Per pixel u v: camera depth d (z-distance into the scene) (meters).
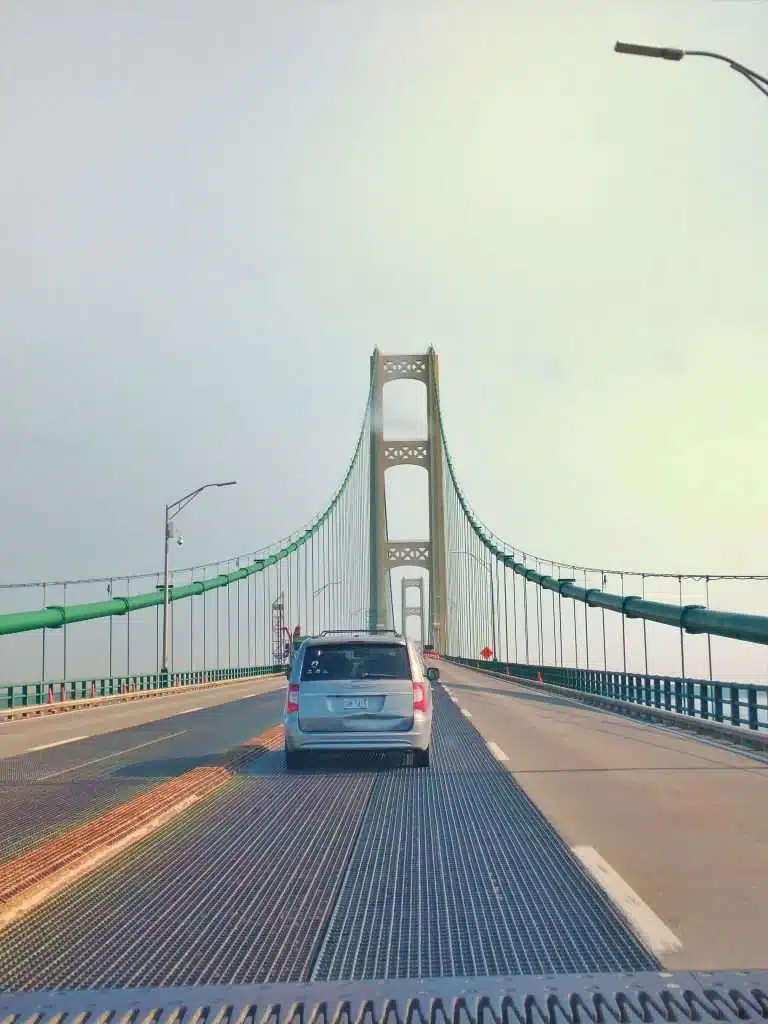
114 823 8.59
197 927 5.64
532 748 15.99
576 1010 4.05
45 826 9.05
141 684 45.09
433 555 103.06
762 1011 4.02
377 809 9.72
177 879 6.84
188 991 4.40
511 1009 4.09
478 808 9.76
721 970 4.68
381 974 4.77
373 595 100.88
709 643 32.69
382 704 12.47
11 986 4.68
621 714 26.72
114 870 7.14
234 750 14.60
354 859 7.43
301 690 12.54
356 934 5.46
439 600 101.69
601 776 12.39
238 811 9.66
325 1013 4.09
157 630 61.97
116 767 13.89
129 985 4.68
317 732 12.45
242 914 5.91
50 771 13.62
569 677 38.72
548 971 4.77
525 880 6.71
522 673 52.66
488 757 14.45
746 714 18.20
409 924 5.64
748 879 6.73
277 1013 4.11
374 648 12.74
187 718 25.61
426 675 13.64
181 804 9.73
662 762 14.14
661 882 6.64
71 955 5.14
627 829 8.61
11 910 5.79
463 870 7.03
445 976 4.68
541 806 9.91
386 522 101.75
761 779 12.16
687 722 21.22
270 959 5.04
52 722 26.42
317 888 6.55
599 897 6.23
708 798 10.50
